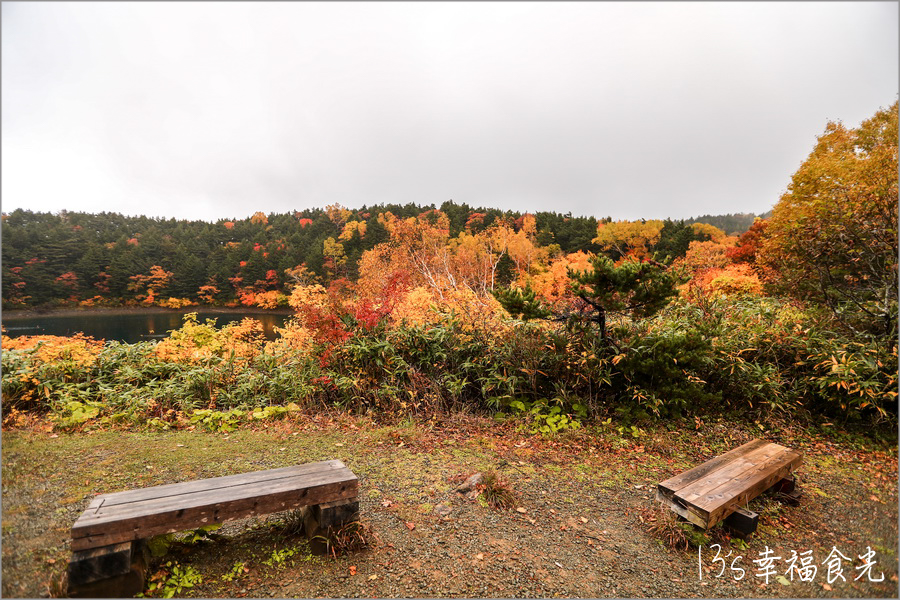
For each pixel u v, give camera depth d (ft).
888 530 9.43
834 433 15.10
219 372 18.95
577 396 16.42
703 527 8.39
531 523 9.45
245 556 7.65
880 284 18.81
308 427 15.34
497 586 7.33
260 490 7.30
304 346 20.47
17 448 12.37
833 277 20.70
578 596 7.19
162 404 16.74
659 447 14.01
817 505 10.71
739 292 32.65
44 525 8.29
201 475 11.08
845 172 32.94
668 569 8.06
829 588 7.60
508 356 17.38
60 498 9.50
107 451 12.57
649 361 15.34
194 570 7.19
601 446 14.12
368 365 18.37
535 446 14.06
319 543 7.81
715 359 16.60
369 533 8.41
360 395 17.63
